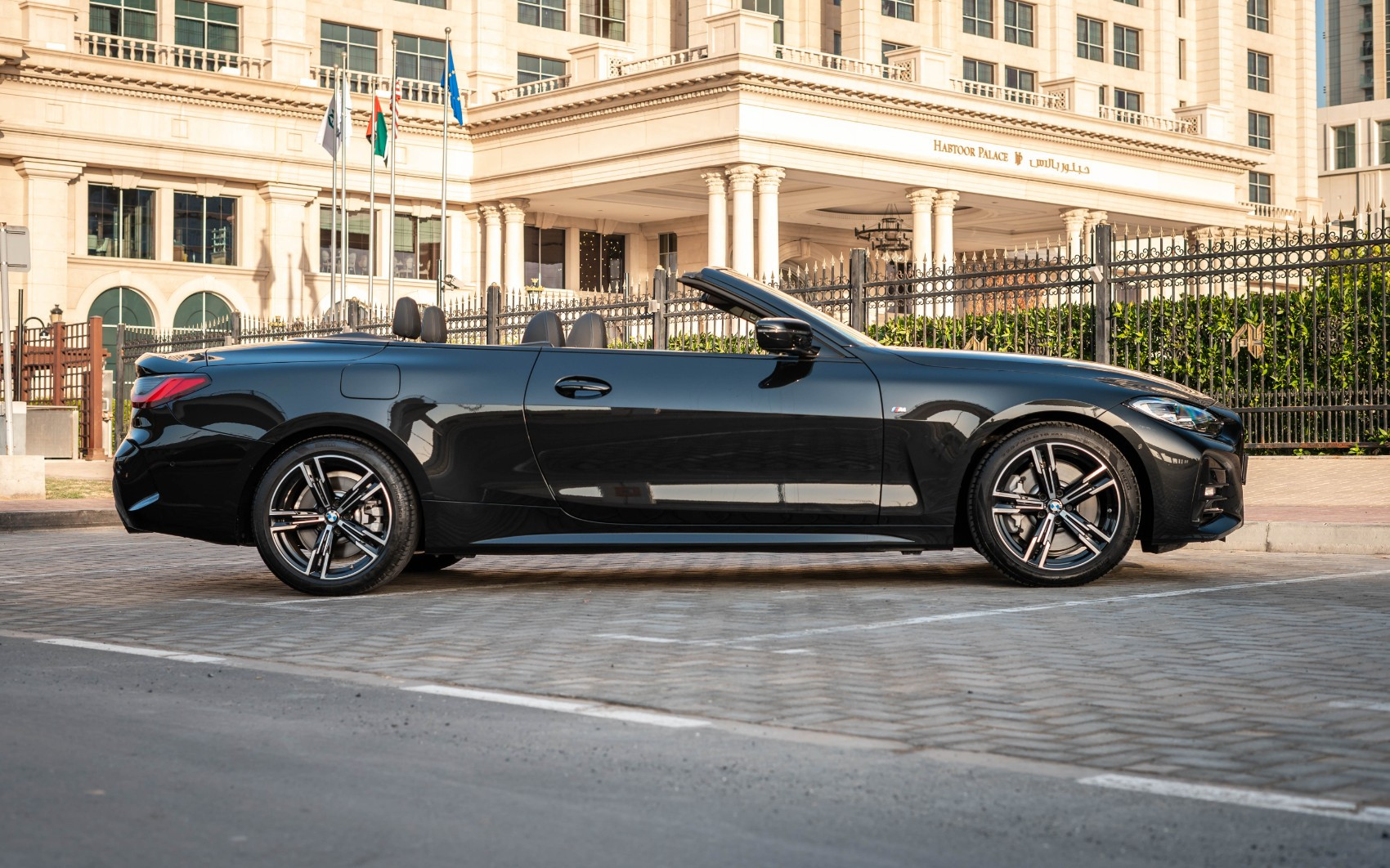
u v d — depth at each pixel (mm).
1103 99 56688
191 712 4262
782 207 47562
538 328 7277
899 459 6758
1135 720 4051
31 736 3953
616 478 6801
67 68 37781
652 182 41312
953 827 3055
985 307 12938
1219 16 60125
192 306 40469
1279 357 12297
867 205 48000
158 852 2896
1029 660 5020
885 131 40781
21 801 3281
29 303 37500
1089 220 45875
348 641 5613
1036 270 12516
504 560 8898
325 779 3473
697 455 6773
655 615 6234
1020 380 6828
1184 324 12406
